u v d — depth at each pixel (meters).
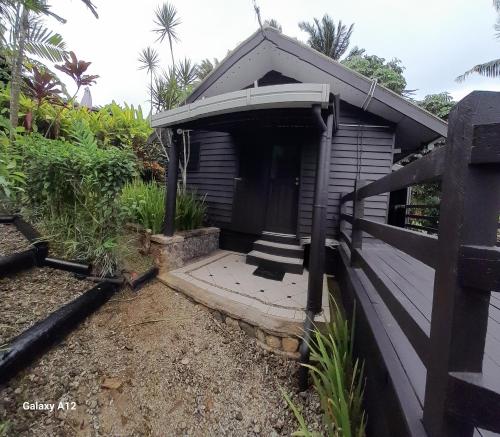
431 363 0.77
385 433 1.11
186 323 2.45
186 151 5.45
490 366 0.98
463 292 0.67
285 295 2.84
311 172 4.18
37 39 3.85
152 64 6.76
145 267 3.26
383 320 1.52
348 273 2.45
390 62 14.30
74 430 1.51
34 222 3.28
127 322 2.39
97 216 2.88
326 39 14.86
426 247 0.87
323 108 2.47
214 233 4.66
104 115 5.92
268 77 4.33
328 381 1.57
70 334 2.12
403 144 4.89
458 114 0.69
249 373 2.04
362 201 2.50
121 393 1.77
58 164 2.72
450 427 0.69
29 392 1.61
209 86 4.33
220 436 1.63
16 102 3.60
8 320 1.93
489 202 0.66
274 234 4.33
